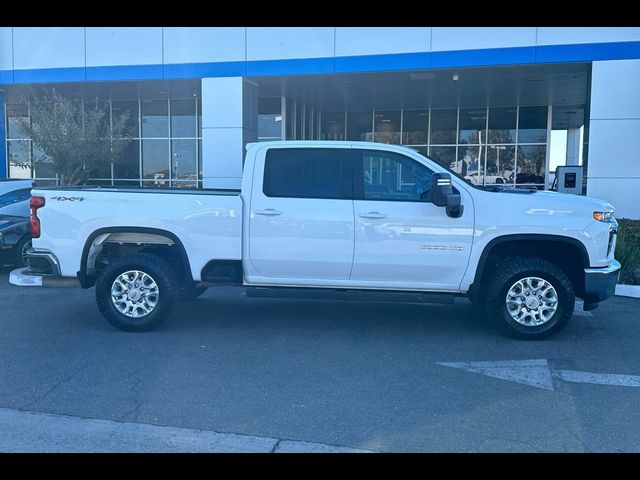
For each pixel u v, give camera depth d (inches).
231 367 243.8
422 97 765.3
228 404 206.7
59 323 312.2
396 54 572.4
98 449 177.3
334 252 280.5
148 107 813.2
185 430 187.8
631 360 253.8
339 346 272.1
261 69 605.9
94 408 204.1
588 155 553.9
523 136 863.1
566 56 543.2
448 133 887.1
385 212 276.8
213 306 349.1
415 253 277.1
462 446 177.5
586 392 218.2
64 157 591.5
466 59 558.9
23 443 181.0
